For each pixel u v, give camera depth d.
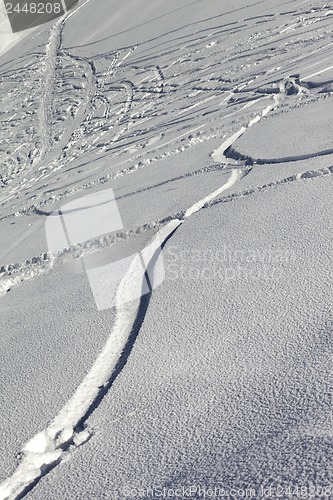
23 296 4.30
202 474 1.73
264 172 4.96
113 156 9.71
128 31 22.52
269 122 6.88
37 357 3.05
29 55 24.88
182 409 2.16
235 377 2.23
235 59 14.35
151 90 15.91
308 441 1.65
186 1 22.66
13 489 2.06
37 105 19.28
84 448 2.15
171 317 2.96
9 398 2.70
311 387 1.95
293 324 2.46
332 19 13.98
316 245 3.15
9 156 15.71
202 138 7.71
